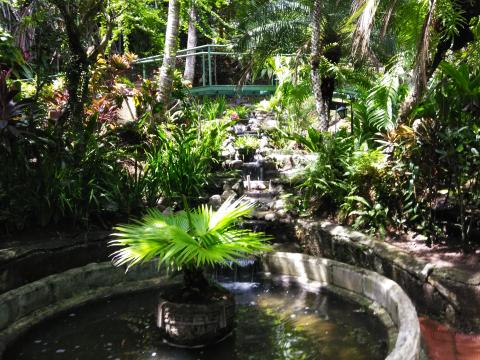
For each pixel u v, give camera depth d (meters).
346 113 8.05
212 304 2.82
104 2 5.52
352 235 4.09
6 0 6.87
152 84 7.17
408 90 5.52
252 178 6.28
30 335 3.06
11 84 5.92
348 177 4.62
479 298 2.96
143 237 2.86
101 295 3.73
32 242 3.90
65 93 6.86
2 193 4.13
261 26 6.97
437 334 2.96
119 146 5.45
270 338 2.91
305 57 7.00
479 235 3.68
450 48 4.86
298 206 4.92
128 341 2.92
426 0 4.20
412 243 3.92
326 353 2.70
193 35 12.15
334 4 6.39
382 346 2.76
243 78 7.96
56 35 5.02
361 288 3.54
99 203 4.48
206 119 7.50
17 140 4.33
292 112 7.95
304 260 3.99
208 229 3.01
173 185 5.20
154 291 3.85
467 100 3.58
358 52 5.67
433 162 3.83
